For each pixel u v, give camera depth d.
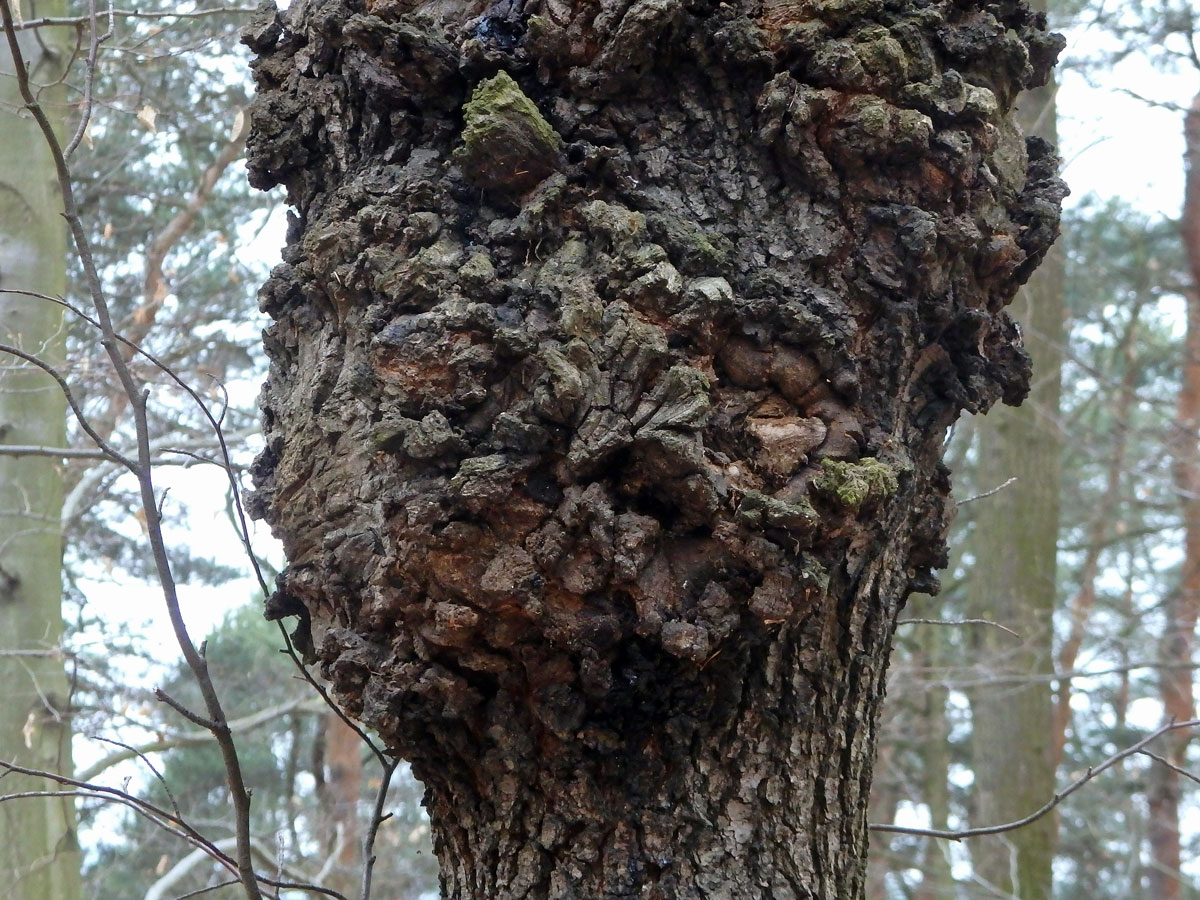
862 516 1.92
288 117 2.09
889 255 1.95
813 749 1.99
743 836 1.95
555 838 1.96
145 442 2.02
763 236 1.95
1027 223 2.06
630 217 1.91
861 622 2.02
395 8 2.03
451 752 1.98
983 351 2.08
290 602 2.07
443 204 1.96
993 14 2.06
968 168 1.97
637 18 1.91
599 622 1.88
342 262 1.99
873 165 1.96
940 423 2.05
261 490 2.08
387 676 1.94
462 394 1.87
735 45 1.94
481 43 1.96
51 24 3.40
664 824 1.95
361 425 1.97
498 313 1.89
